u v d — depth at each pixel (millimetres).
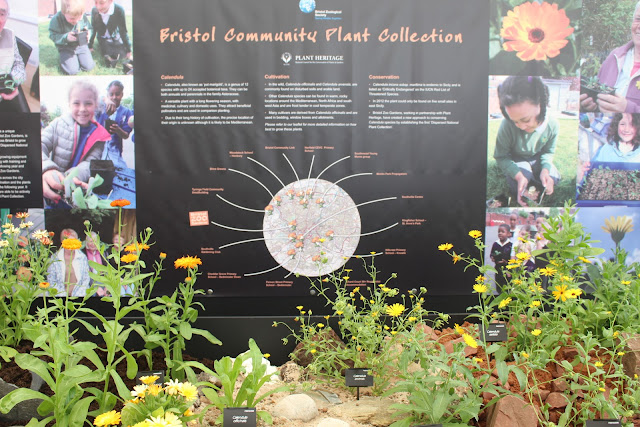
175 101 3092
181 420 1820
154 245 3156
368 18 3074
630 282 2602
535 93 3125
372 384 2420
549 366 2354
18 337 2717
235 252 3174
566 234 2502
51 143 3086
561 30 3100
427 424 1947
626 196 3191
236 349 3160
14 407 2273
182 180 3133
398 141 3148
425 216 3189
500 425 1999
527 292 2492
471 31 3090
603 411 2010
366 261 3199
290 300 3207
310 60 3090
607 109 3145
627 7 3094
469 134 3146
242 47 3074
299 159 3148
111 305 3164
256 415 2053
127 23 3037
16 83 3051
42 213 3121
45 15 3018
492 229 3197
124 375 2564
